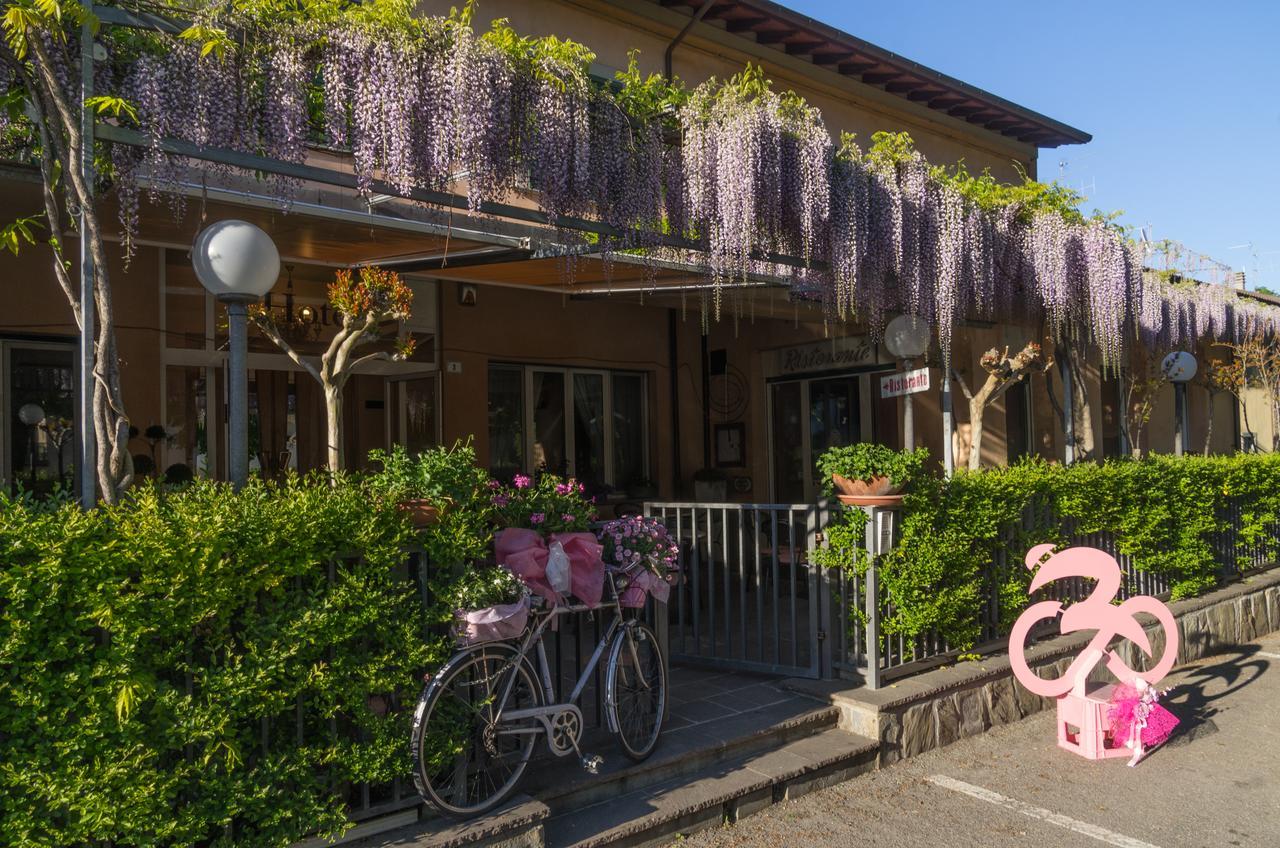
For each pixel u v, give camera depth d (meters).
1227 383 13.57
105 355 3.60
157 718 3.16
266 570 3.41
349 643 3.71
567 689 5.85
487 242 6.26
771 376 11.80
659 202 5.39
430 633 3.98
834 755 5.18
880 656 5.85
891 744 5.54
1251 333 12.76
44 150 3.71
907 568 5.95
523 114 4.77
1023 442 11.73
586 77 5.03
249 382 9.16
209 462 8.23
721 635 7.58
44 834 2.95
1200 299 11.35
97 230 3.62
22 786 2.93
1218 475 9.27
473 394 9.58
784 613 8.61
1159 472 8.45
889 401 10.93
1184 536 8.66
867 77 10.61
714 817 4.61
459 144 4.50
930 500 6.14
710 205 5.48
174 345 7.56
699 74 9.37
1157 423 14.40
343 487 3.81
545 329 10.31
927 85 10.81
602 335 10.91
